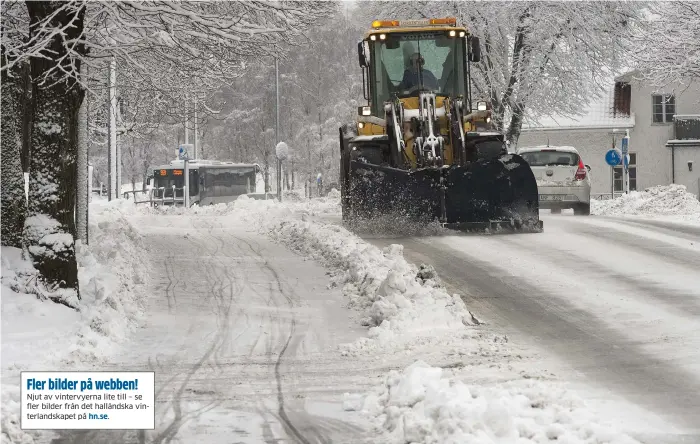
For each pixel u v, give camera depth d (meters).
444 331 31.94
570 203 78.50
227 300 39.16
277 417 22.55
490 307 35.59
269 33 40.47
